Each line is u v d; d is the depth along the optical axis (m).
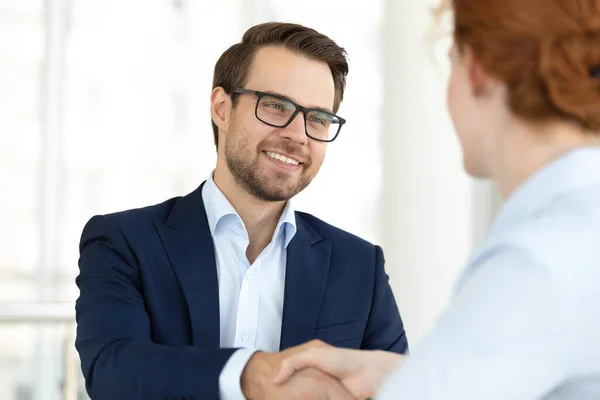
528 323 0.79
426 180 3.79
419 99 3.79
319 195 5.95
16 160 5.39
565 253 0.81
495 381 0.79
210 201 1.94
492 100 0.94
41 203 5.41
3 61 5.39
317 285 1.94
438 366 0.81
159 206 1.96
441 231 3.78
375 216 5.97
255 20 5.89
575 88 0.87
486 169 0.98
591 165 0.89
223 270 1.90
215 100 2.00
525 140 0.92
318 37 1.95
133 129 5.62
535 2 0.88
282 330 1.89
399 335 2.04
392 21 3.85
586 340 0.80
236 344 1.87
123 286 1.79
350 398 1.40
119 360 1.60
